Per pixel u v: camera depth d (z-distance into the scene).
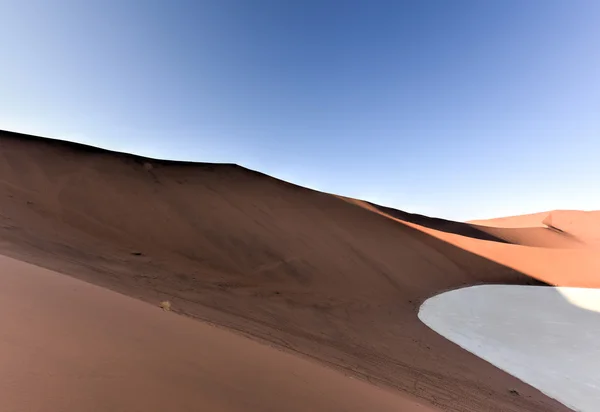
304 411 2.97
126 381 2.46
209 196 24.38
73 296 4.22
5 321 2.87
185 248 16.67
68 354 2.61
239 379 3.17
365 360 8.12
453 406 6.30
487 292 21.77
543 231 62.62
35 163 20.55
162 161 28.34
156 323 4.13
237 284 13.99
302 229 24.20
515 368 11.53
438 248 27.92
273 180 32.75
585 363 12.66
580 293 22.73
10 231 10.19
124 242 14.91
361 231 27.69
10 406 1.86
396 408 3.96
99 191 19.25
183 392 2.56
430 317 16.16
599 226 69.38
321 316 12.31
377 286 19.45
